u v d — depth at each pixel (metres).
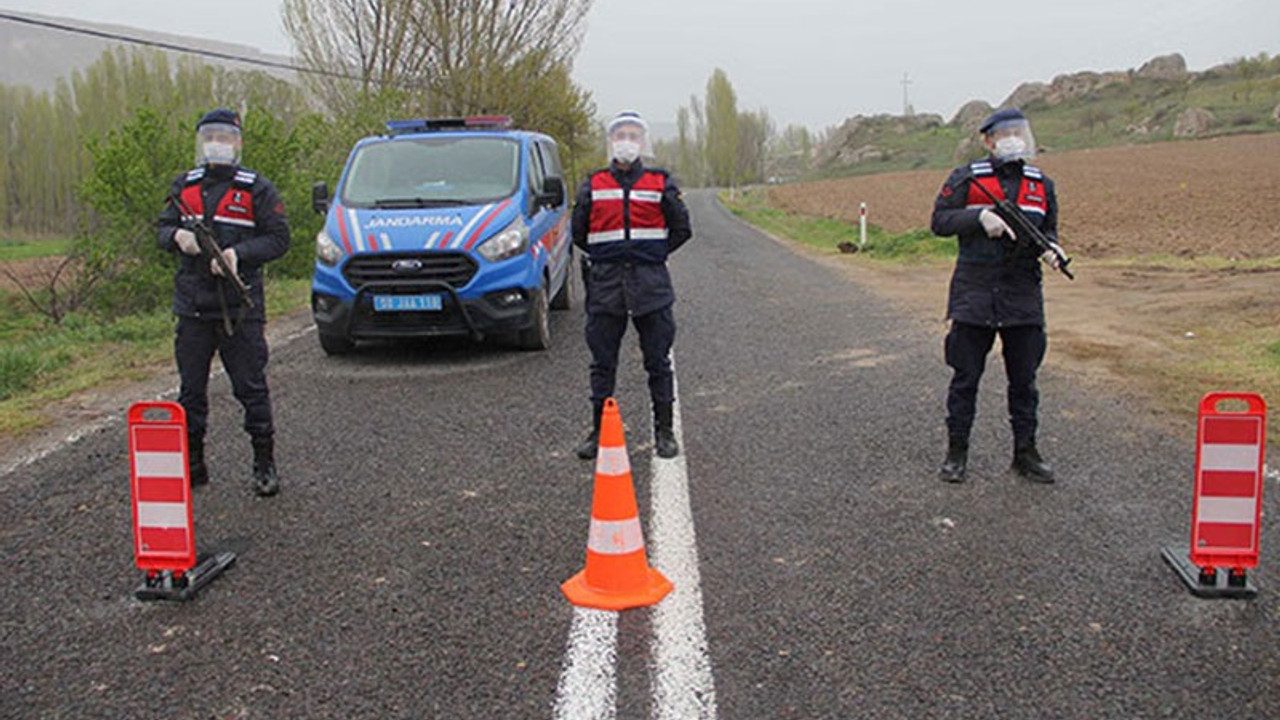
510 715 3.24
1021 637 3.71
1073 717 3.19
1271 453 5.79
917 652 3.61
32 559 4.59
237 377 5.28
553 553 4.56
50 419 7.09
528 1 31.08
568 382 8.05
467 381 8.16
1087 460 5.79
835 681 3.42
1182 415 6.72
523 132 10.73
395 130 11.09
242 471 5.79
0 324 16.02
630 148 5.88
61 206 61.84
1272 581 4.16
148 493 4.10
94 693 3.42
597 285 5.97
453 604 4.05
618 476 4.09
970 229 5.22
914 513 4.98
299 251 16.09
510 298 8.81
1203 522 4.00
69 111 61.94
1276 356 8.28
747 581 4.22
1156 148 73.56
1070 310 11.59
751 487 5.41
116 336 10.52
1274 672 3.45
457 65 29.55
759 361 8.79
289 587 4.23
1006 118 5.24
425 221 8.80
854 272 16.77
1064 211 30.59
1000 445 6.12
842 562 4.40
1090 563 4.36
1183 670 3.47
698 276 15.98
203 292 5.14
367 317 8.66
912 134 138.00
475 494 5.37
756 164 119.50
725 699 3.31
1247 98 102.69
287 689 3.42
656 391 6.07
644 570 4.13
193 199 5.15
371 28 27.86
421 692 3.38
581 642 3.71
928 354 9.05
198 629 3.87
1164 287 13.16
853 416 6.85
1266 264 14.98
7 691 3.45
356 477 5.68
